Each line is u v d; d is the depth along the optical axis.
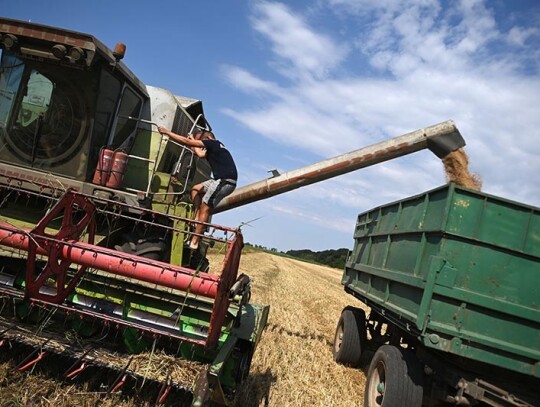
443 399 5.09
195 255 7.44
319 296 19.08
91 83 6.36
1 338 4.45
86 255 4.29
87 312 4.26
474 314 4.63
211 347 4.21
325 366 8.15
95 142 6.57
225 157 6.05
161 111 7.23
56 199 5.26
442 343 4.54
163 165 7.20
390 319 6.09
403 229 6.16
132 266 4.21
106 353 4.60
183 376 4.44
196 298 5.25
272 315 12.06
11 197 6.43
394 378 5.16
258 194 9.80
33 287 4.32
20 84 6.55
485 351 4.55
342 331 8.85
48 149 6.56
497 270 4.71
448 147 9.32
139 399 4.34
